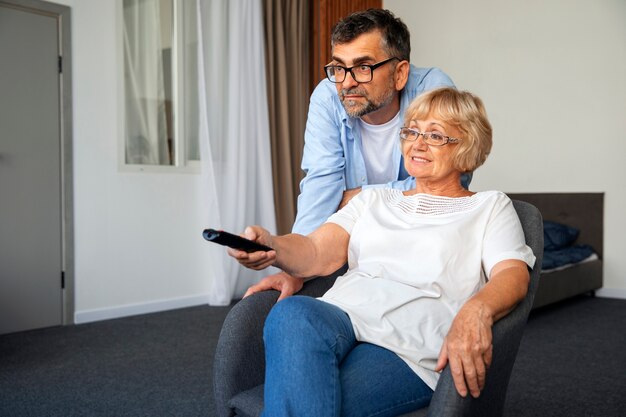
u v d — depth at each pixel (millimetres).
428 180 1326
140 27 3949
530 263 1144
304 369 954
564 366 2740
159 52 4051
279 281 1335
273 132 4520
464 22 5332
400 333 1096
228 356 1194
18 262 3408
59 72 3547
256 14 4336
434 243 1200
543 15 4965
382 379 1013
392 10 5738
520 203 1324
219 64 4129
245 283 4438
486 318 946
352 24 1502
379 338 1078
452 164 1297
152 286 3988
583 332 3463
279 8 4508
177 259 4125
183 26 4168
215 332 3379
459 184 1361
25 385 2430
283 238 1245
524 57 5066
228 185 4219
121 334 3330
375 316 1109
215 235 965
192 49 4238
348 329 1078
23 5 3373
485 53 5238
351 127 1703
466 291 1183
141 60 3959
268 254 1116
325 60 4750
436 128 1286
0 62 3312
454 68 5402
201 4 4031
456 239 1197
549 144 4984
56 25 3525
